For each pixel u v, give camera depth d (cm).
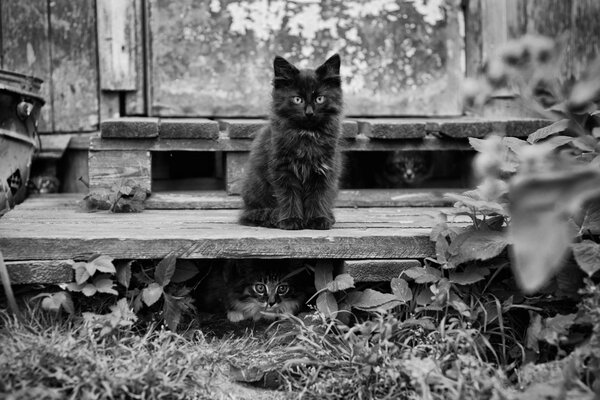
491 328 125
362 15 193
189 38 190
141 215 154
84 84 193
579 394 101
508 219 127
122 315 122
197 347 123
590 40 190
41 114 192
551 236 76
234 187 167
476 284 127
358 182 205
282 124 139
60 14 191
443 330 117
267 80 192
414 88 196
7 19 189
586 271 112
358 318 132
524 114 190
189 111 191
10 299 117
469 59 199
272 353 124
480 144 125
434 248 130
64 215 152
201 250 128
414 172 204
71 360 110
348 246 129
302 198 141
